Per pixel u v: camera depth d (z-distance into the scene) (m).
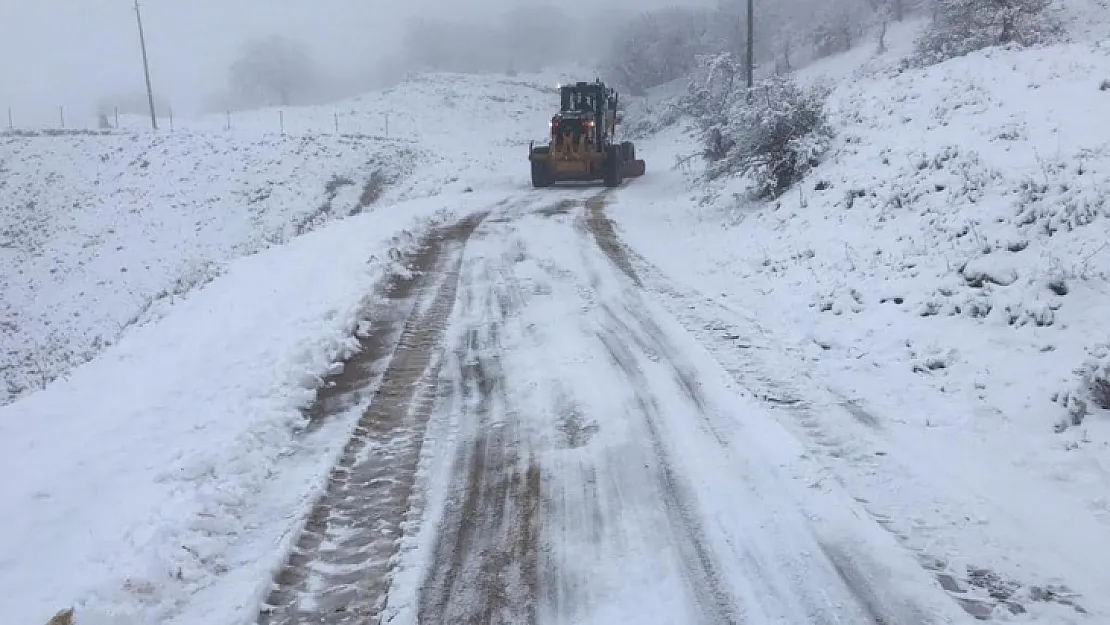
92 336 21.38
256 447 5.21
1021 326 6.45
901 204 9.79
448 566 3.91
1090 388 5.35
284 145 34.28
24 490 4.66
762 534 4.08
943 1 28.27
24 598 3.59
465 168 29.95
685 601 3.55
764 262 10.07
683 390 6.07
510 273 10.31
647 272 10.27
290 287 9.20
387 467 5.02
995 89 12.59
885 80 16.84
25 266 27.05
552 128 22.83
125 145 37.09
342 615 3.56
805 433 5.26
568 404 5.86
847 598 3.54
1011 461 4.81
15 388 18.42
